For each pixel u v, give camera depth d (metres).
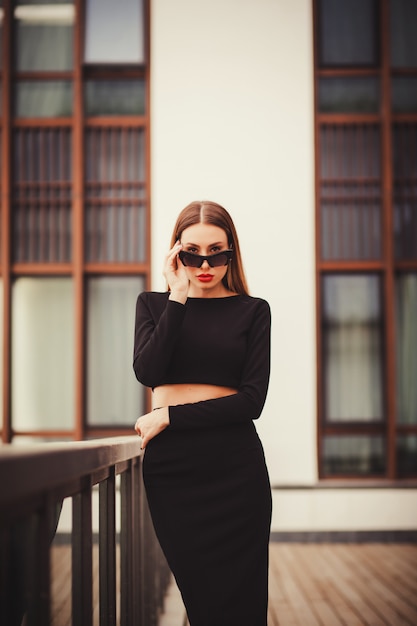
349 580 4.55
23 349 6.13
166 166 6.09
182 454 1.85
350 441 6.15
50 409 6.10
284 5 6.14
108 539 1.98
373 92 6.27
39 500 1.18
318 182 6.19
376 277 6.24
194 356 1.90
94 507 4.12
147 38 6.20
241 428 1.89
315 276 6.13
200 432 1.86
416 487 5.95
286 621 3.61
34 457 1.04
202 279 1.90
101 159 6.20
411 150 6.25
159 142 6.10
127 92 6.21
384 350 6.20
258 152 6.11
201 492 1.85
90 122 6.18
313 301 6.05
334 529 5.95
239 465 1.86
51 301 6.14
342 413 6.18
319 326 6.15
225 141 6.11
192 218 1.94
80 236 6.05
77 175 6.07
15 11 6.20
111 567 1.98
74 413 6.04
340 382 6.20
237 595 1.83
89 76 6.20
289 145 6.11
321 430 6.14
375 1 6.27
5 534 1.20
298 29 6.14
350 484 5.95
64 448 1.28
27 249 6.15
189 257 1.90
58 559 1.85
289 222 6.08
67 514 1.80
